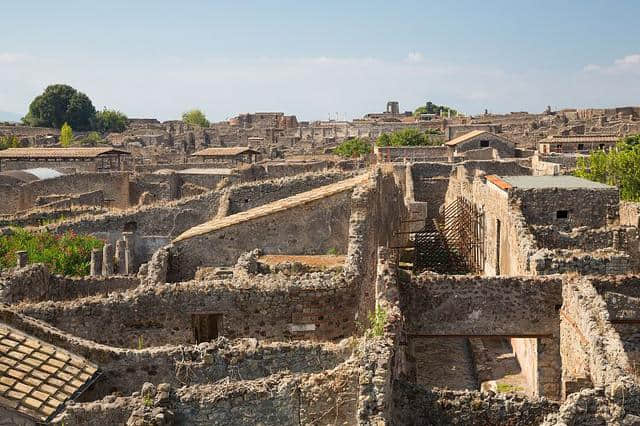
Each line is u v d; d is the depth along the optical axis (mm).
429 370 33844
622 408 16859
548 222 38125
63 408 15719
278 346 18219
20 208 64812
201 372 17891
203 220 44188
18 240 40406
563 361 25641
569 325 24906
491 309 26453
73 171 83375
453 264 49875
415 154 105688
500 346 37469
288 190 42656
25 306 21609
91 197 64938
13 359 16609
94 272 38812
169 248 30594
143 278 27703
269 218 30578
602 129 140125
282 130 199375
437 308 26562
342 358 18188
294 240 30594
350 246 26250
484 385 31094
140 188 71812
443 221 68875
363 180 34062
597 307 22828
